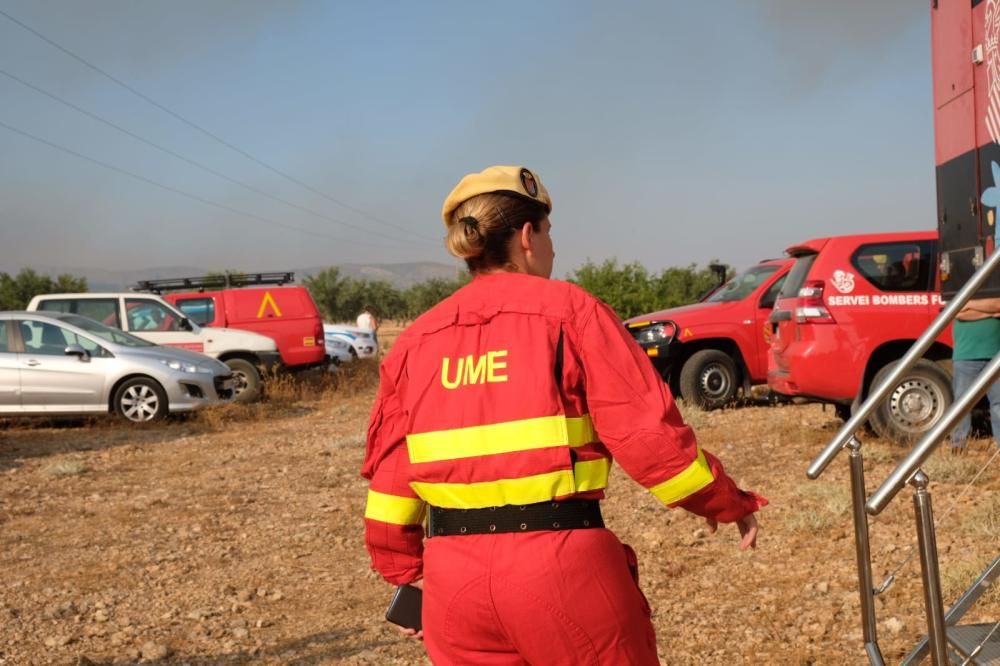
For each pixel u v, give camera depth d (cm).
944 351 909
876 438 940
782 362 972
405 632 259
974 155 657
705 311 1255
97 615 541
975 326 702
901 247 925
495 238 243
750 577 548
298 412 1576
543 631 212
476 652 222
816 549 588
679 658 439
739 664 428
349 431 1306
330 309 7869
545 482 214
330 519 769
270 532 734
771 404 1273
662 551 612
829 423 1080
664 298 2328
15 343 1394
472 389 222
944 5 698
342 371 1995
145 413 1406
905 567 536
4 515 827
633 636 217
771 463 873
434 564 223
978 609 464
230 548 689
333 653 475
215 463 1076
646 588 542
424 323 239
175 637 507
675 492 215
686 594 529
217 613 545
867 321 912
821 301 923
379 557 256
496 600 213
